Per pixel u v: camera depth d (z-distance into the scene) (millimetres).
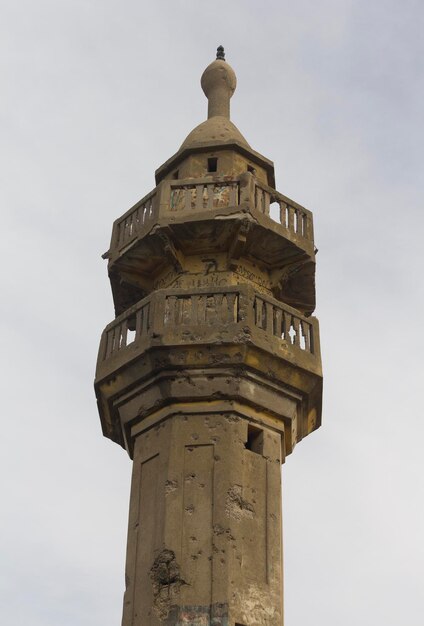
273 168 35219
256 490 28219
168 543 26797
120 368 30031
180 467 28078
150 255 32406
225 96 37969
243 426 28922
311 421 31750
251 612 26156
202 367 29172
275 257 32531
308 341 30906
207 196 31672
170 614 25922
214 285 31703
